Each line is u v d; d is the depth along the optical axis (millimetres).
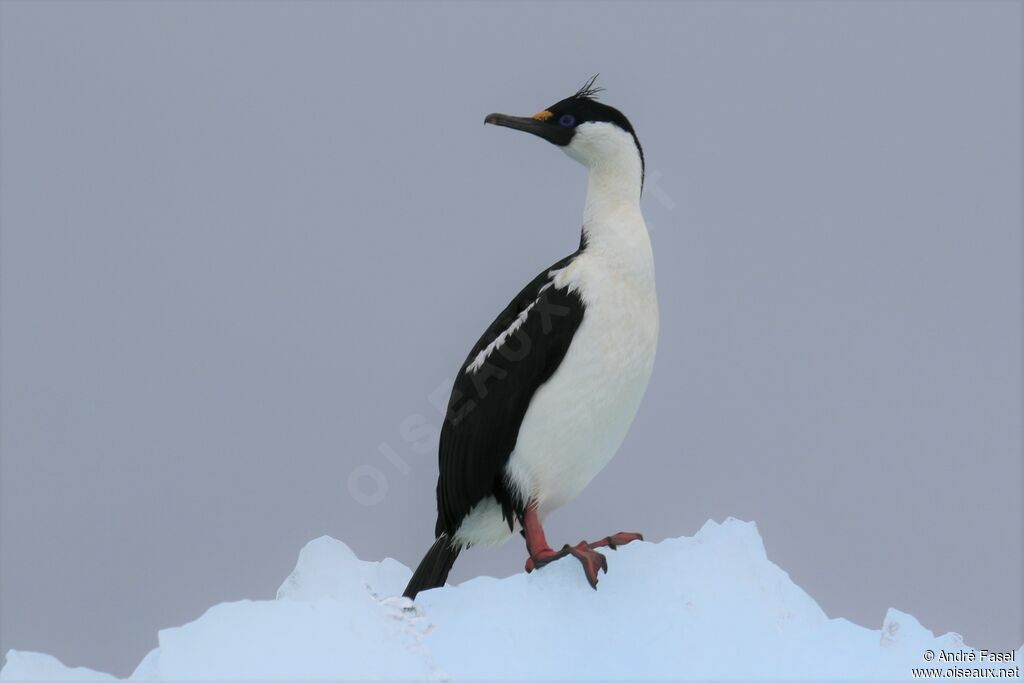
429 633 11367
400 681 10328
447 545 12719
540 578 11953
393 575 13211
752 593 12188
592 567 11844
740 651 11461
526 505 12141
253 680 10078
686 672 11180
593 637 11477
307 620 10648
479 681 10867
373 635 10734
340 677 10172
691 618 11719
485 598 11812
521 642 11375
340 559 12984
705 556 12438
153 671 10812
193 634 10438
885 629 12094
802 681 11164
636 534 12570
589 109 12047
